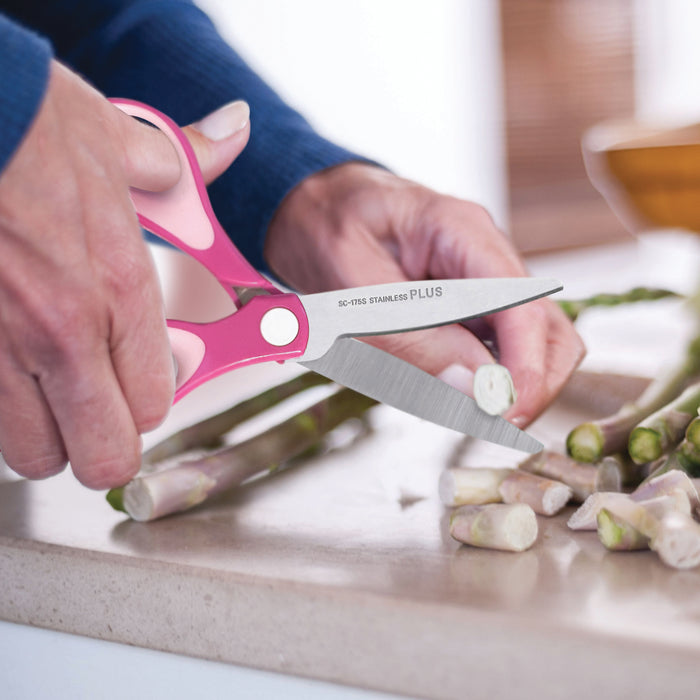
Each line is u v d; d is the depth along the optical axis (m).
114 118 0.38
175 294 0.77
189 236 0.42
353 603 0.37
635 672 0.34
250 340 0.42
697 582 0.37
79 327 0.36
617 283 0.96
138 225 0.37
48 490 0.48
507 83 1.97
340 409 0.52
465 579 0.38
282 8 1.78
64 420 0.38
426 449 0.53
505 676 0.35
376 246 0.54
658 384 0.49
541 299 0.51
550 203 1.95
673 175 0.75
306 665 0.38
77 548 0.41
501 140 1.99
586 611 0.35
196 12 0.61
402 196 0.53
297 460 0.52
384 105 1.87
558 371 0.49
